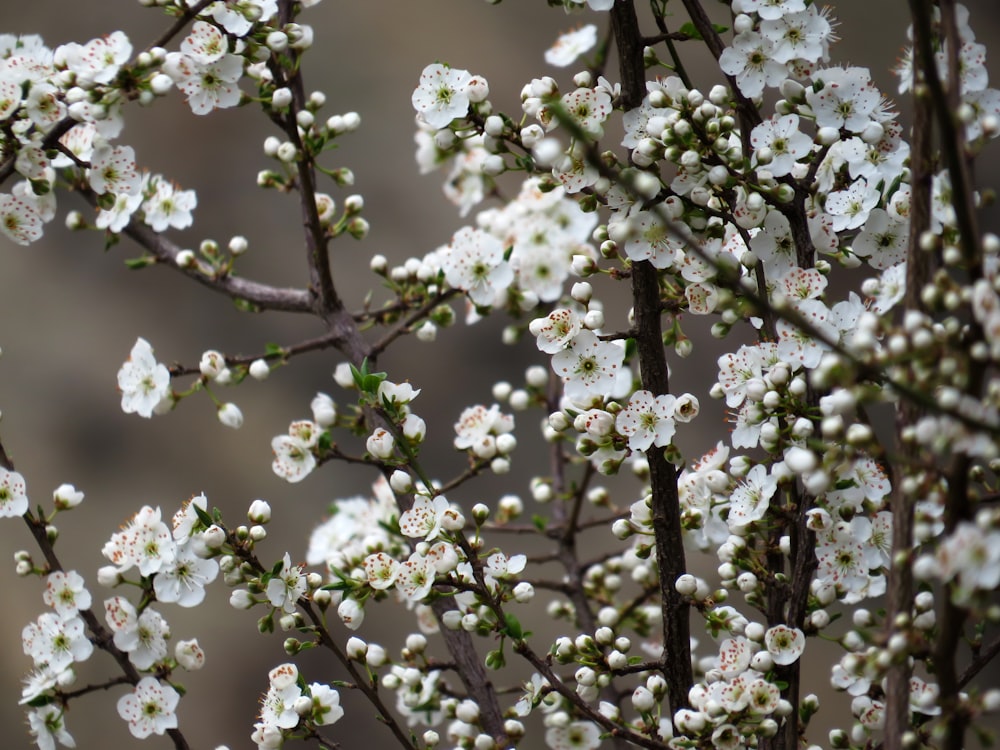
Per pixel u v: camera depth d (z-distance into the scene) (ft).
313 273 5.05
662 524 4.75
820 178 4.72
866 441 4.49
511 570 4.75
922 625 4.63
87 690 4.78
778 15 4.70
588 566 5.08
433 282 5.02
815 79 4.73
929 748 4.66
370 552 4.93
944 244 4.57
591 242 5.24
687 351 4.77
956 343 4.46
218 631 6.45
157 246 5.07
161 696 4.77
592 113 4.72
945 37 4.58
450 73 4.75
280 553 6.70
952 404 4.43
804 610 4.71
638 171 4.71
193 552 4.77
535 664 4.73
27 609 6.59
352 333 5.01
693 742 4.67
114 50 4.80
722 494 4.77
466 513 6.51
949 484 4.47
